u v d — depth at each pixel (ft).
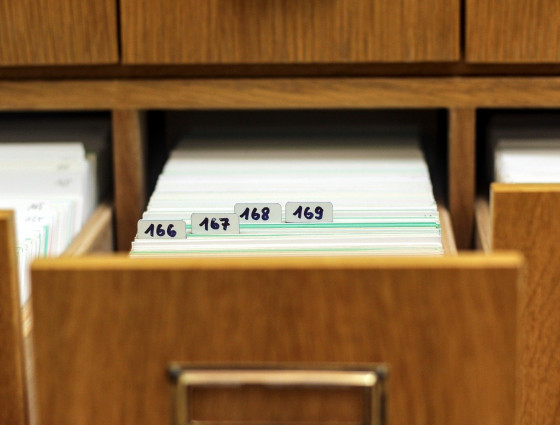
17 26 2.40
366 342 1.57
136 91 2.46
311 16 2.37
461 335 1.56
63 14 2.39
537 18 2.34
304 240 2.06
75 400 1.61
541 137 2.76
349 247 2.05
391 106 2.44
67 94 2.47
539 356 1.93
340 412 1.59
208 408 1.61
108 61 2.41
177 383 1.59
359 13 2.36
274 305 1.57
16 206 2.32
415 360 1.57
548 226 1.86
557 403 1.95
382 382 1.57
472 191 2.48
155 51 2.40
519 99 2.42
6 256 1.69
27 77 2.47
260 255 2.03
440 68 2.41
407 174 2.47
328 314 1.57
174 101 2.46
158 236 2.13
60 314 1.59
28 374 1.86
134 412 1.61
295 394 1.59
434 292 1.55
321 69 2.43
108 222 2.50
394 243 2.06
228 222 2.15
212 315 1.58
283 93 2.44
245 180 2.43
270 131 3.12
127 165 2.51
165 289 1.57
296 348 1.58
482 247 2.24
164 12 2.38
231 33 2.38
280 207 2.19
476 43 2.36
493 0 2.34
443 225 2.34
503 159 2.46
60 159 2.57
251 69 2.44
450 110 2.44
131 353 1.60
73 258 1.60
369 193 2.33
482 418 1.59
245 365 1.59
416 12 2.35
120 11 2.39
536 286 1.89
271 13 2.37
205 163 2.58
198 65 2.44
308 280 1.56
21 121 3.05
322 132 3.09
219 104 2.46
